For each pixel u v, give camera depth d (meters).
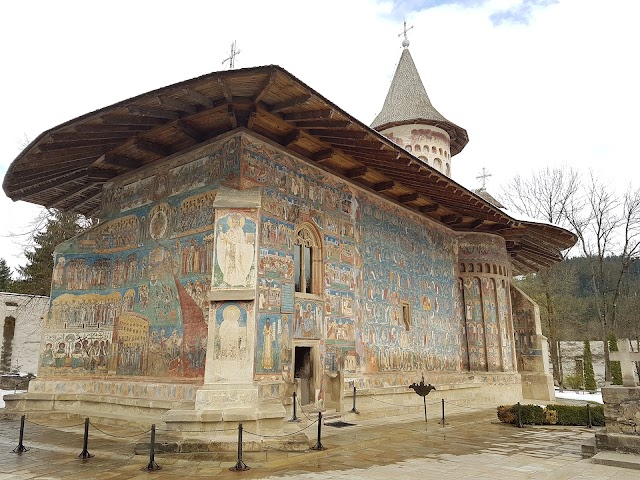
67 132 11.88
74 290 14.70
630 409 9.34
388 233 17.72
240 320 10.55
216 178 12.20
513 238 23.73
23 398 13.65
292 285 12.54
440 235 21.17
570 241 22.81
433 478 7.49
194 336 11.62
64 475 7.46
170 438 9.09
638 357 9.56
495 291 22.05
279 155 13.09
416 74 28.11
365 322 15.75
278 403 10.51
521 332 24.44
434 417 15.18
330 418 12.95
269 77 9.82
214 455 8.65
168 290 12.62
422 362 18.31
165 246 13.06
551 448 10.30
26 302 30.45
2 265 50.03
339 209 15.31
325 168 14.91
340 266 14.98
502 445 10.64
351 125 11.52
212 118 12.01
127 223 14.48
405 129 26.20
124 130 12.48
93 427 11.52
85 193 17.70
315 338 13.53
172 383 11.70
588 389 35.28
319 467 8.20
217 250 10.97
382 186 17.03
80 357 14.14
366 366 15.47
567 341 47.22
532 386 23.53
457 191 16.56
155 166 14.05
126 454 8.88
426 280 19.55
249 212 11.24
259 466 8.12
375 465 8.43
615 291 38.59
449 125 26.59
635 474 7.85
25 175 14.80
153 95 10.37
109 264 14.66
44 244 32.62
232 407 9.84
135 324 13.30
